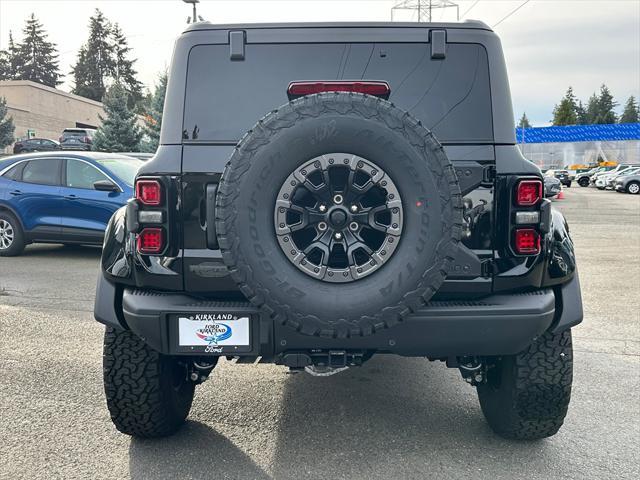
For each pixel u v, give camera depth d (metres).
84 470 3.01
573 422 3.63
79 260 9.45
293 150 2.41
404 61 2.89
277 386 4.20
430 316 2.67
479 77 2.88
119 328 2.96
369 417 3.68
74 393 4.03
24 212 9.42
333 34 2.89
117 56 100.62
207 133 2.87
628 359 4.87
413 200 2.42
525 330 2.72
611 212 21.02
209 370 3.36
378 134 2.40
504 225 2.78
